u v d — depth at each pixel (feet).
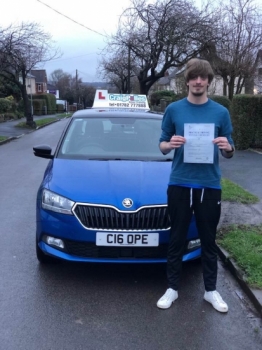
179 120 10.68
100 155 16.35
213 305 11.74
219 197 11.20
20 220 19.86
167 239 12.51
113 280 13.46
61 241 12.78
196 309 11.71
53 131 82.23
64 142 17.22
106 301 12.12
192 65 10.39
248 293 12.42
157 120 18.78
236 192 23.40
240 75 72.02
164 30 73.72
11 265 14.56
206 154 10.60
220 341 10.22
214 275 11.87
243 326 10.89
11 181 29.50
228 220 18.60
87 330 10.61
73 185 13.28
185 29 71.41
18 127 88.02
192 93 10.54
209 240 11.57
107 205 12.40
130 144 17.16
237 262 14.06
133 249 12.48
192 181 10.96
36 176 31.45
